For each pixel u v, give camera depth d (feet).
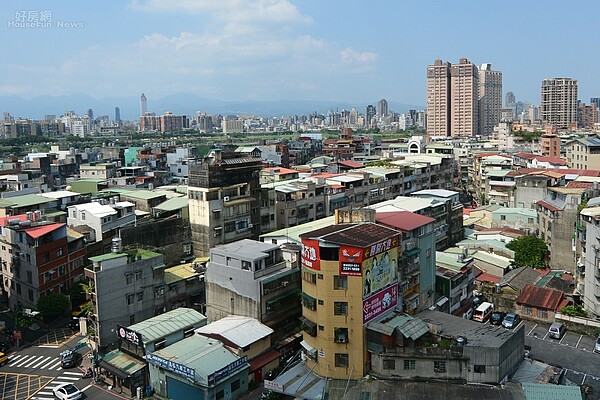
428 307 232.94
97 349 232.12
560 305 268.00
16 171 519.60
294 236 260.01
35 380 220.84
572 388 173.58
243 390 197.57
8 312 297.74
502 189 475.72
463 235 374.63
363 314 188.34
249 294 217.56
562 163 540.11
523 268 311.27
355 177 403.54
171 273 272.51
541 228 353.10
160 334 209.87
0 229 299.58
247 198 319.68
